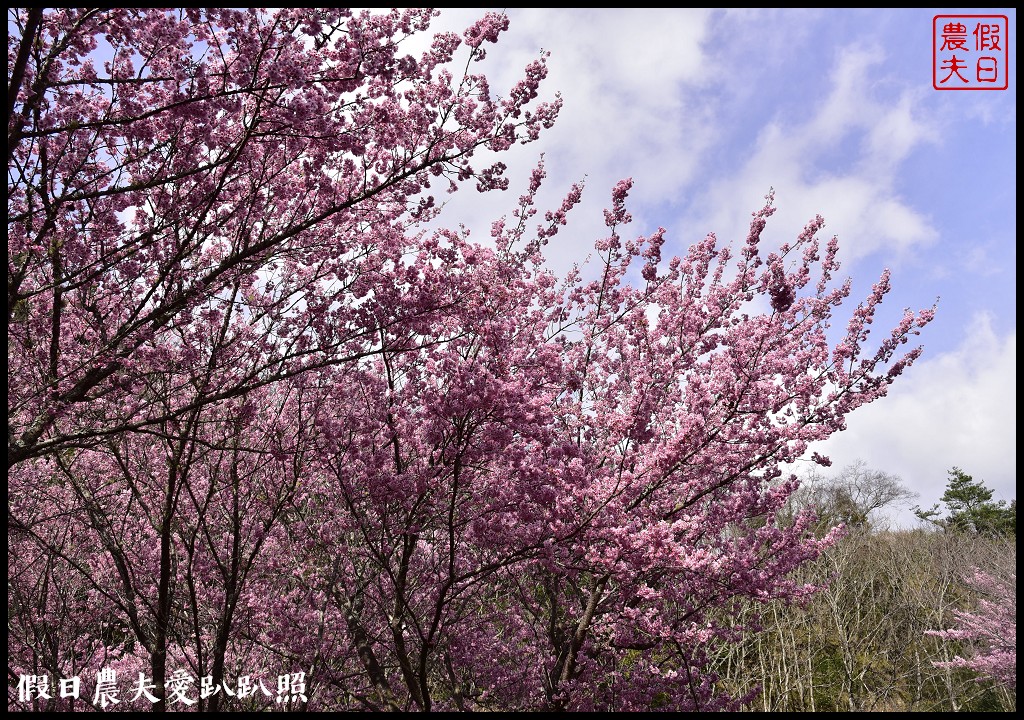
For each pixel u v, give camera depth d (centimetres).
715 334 714
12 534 632
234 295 577
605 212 754
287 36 405
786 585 650
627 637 629
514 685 691
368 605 696
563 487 523
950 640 1523
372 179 552
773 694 1234
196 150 494
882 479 2373
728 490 680
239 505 638
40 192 466
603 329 746
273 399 643
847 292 747
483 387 480
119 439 565
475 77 509
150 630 650
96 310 532
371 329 526
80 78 463
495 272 550
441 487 570
